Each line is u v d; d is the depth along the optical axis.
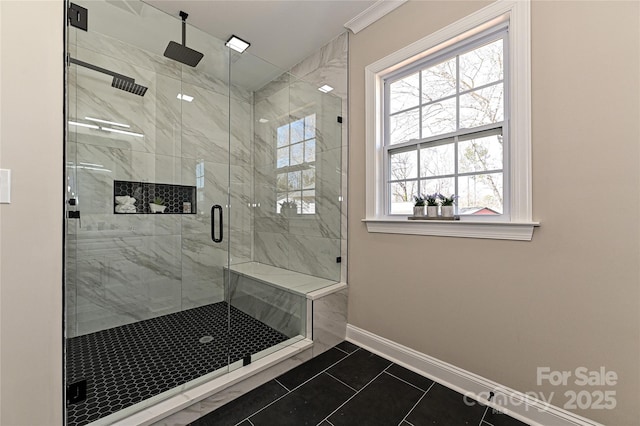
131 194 2.00
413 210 1.80
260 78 2.63
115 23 1.80
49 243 1.05
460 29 1.56
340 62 2.29
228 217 2.44
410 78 1.91
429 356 1.70
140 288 2.00
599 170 1.12
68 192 1.58
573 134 1.18
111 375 1.50
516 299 1.36
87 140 1.75
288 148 2.60
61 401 1.08
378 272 2.00
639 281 1.04
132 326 1.95
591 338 1.15
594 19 1.13
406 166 1.93
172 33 2.00
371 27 2.05
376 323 2.02
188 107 2.28
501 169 1.48
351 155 2.21
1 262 0.95
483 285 1.47
